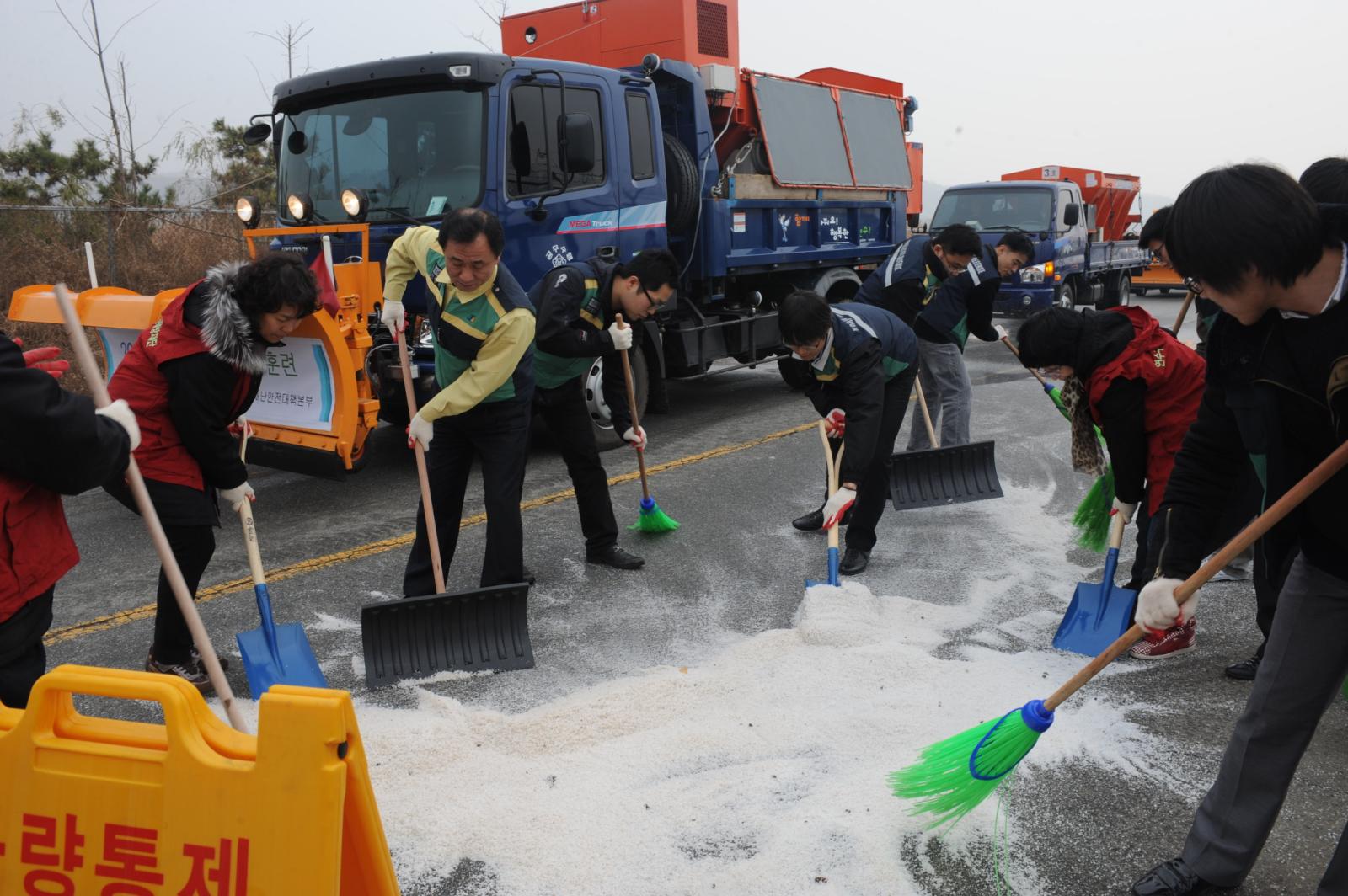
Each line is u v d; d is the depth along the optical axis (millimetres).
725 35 8758
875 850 2705
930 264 6004
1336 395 1908
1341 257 1850
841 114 10203
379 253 6691
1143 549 4043
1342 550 2129
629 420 5590
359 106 6844
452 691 3799
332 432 5836
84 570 5316
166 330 3488
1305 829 2834
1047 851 2766
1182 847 2777
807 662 3910
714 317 8844
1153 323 3842
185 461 3607
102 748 1800
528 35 9242
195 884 1763
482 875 2680
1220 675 3822
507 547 4363
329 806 1682
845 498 4496
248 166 13648
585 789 3037
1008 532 5668
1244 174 1828
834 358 4434
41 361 2574
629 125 7520
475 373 3998
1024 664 3914
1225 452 2404
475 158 6512
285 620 4555
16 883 1864
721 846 2775
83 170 12781
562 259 7016
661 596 4785
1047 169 17422
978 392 10312
